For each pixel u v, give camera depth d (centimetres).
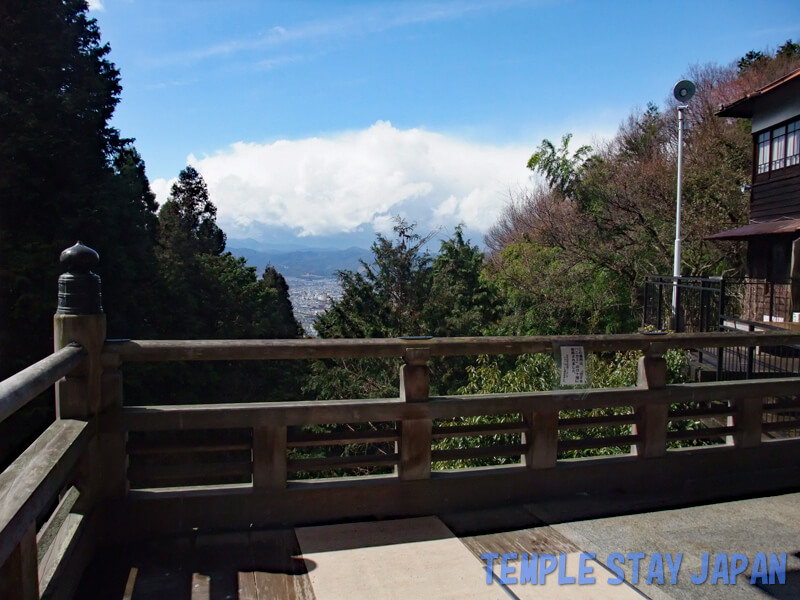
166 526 321
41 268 1633
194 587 270
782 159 1254
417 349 351
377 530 333
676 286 1054
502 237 3462
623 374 745
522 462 394
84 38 2028
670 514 366
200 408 321
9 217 1711
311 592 268
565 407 383
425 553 307
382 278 2008
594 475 394
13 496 193
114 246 1875
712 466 424
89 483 294
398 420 354
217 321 3036
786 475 433
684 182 1880
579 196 2181
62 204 1756
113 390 309
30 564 202
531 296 1920
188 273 2911
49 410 1491
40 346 1695
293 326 4256
